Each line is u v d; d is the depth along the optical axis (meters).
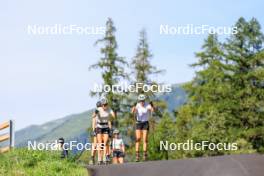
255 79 105.31
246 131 98.06
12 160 40.94
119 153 39.25
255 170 22.11
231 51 108.56
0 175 38.22
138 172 23.97
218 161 22.81
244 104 101.56
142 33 104.75
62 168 38.97
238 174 22.06
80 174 37.91
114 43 98.44
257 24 109.19
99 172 24.69
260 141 98.94
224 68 106.12
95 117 37.25
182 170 23.17
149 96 98.06
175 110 103.25
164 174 23.34
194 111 100.00
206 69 105.94
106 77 95.94
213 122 90.06
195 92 105.06
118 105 94.81
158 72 102.88
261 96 103.25
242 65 107.81
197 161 23.23
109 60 97.62
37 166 40.19
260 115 101.75
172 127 94.69
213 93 102.69
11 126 48.88
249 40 108.88
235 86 105.19
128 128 94.00
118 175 24.27
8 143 48.75
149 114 37.28
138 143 37.31
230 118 100.12
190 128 98.25
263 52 107.69
